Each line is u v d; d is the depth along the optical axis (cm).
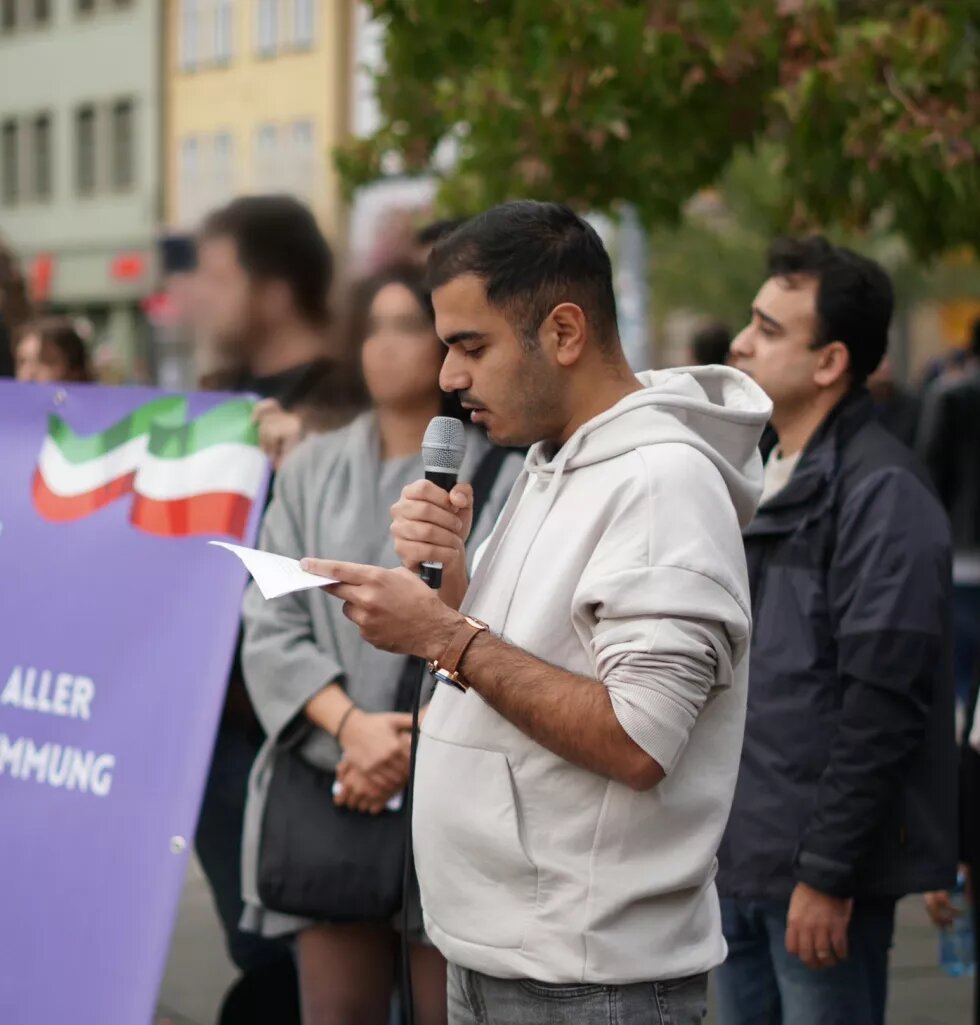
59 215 4162
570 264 277
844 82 590
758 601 381
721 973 407
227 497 408
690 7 605
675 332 3091
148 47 3831
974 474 1013
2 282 710
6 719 405
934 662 361
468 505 296
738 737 284
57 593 410
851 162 619
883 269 401
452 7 627
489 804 276
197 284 470
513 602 279
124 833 382
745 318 2731
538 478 285
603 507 270
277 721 395
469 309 278
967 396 1006
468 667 270
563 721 262
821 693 372
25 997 380
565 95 614
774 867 371
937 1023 573
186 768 381
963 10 596
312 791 393
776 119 656
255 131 3475
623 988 271
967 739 434
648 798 269
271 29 3378
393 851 384
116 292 3991
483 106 673
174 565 402
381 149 763
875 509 367
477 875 279
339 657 400
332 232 465
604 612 263
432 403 409
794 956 379
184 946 668
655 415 275
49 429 428
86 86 4053
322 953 399
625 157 648
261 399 417
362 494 404
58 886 384
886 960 392
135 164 3928
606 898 269
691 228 2683
